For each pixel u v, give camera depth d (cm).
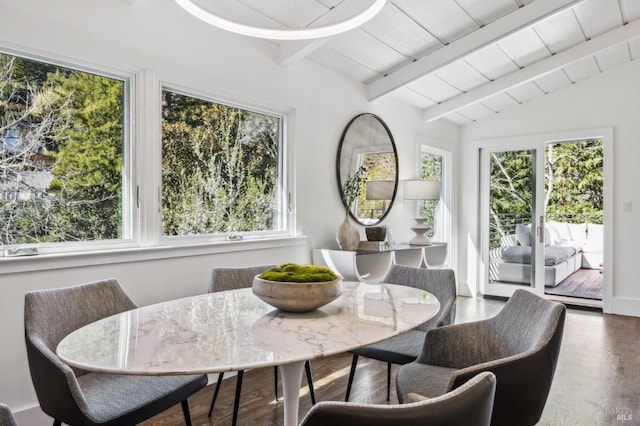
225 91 281
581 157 780
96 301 169
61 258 201
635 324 410
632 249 450
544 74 420
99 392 146
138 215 238
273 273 155
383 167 429
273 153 327
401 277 247
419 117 492
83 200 220
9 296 188
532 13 314
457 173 570
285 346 119
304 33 179
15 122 198
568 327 399
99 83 227
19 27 191
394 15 306
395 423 72
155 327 138
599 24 367
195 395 246
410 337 215
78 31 210
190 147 269
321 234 359
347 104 387
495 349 171
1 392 186
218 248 274
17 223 198
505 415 126
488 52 383
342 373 281
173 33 252
